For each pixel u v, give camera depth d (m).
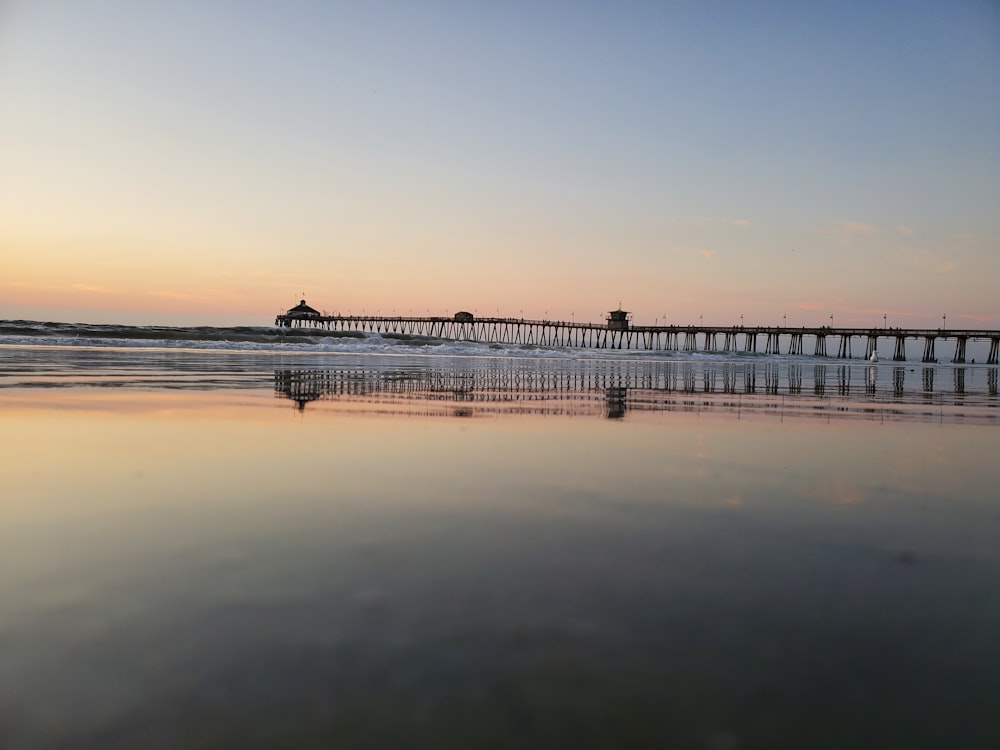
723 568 2.85
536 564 2.85
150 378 15.49
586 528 3.47
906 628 2.25
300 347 55.50
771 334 96.38
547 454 5.95
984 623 2.30
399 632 2.13
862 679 1.90
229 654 1.97
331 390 13.23
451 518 3.62
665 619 2.28
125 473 4.75
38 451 5.63
